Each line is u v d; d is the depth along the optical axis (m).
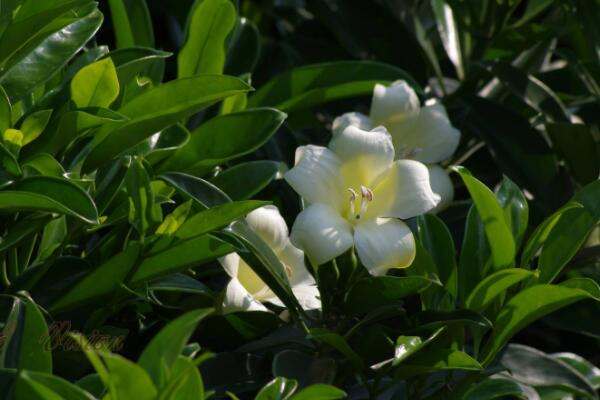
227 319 1.16
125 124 1.12
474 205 1.18
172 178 1.14
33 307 1.06
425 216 1.19
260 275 1.15
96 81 1.12
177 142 1.17
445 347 1.15
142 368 1.00
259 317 1.16
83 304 1.13
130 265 1.12
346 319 1.16
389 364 1.14
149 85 1.18
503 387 1.14
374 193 1.16
